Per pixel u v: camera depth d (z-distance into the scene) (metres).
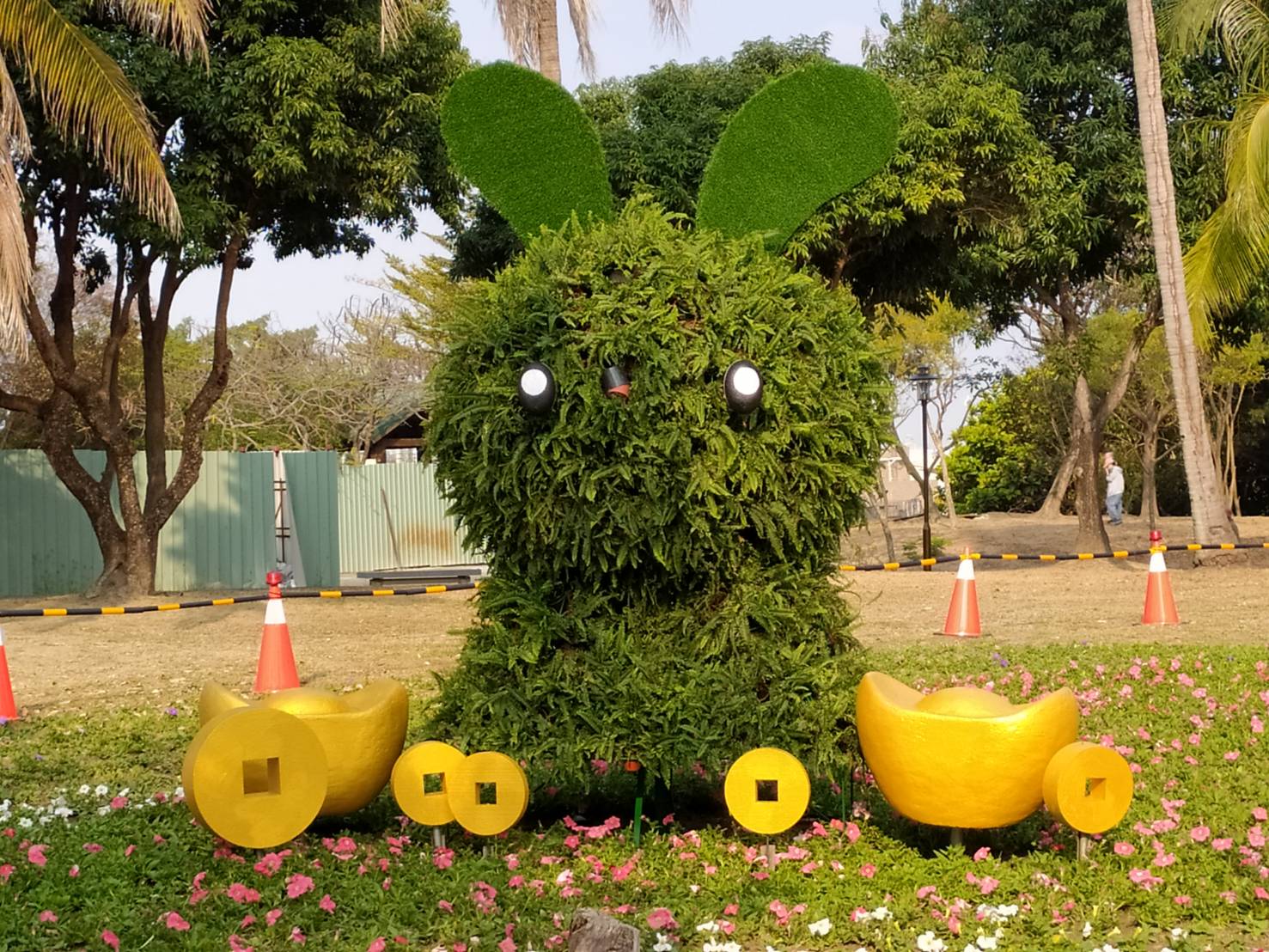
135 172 12.22
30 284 10.85
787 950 4.29
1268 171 14.29
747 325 5.08
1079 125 19.09
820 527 5.24
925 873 4.86
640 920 4.40
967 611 11.90
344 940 4.30
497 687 5.21
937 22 19.20
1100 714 7.77
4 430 29.17
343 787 5.23
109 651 12.18
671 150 16.23
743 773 5.03
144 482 20.34
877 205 16.22
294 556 21.17
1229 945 4.25
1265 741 6.95
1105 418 21.66
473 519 5.25
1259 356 30.66
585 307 5.05
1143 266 20.09
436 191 16.83
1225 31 15.51
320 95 15.07
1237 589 14.77
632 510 4.94
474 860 5.07
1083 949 4.14
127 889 4.73
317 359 32.59
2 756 7.68
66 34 11.12
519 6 15.12
